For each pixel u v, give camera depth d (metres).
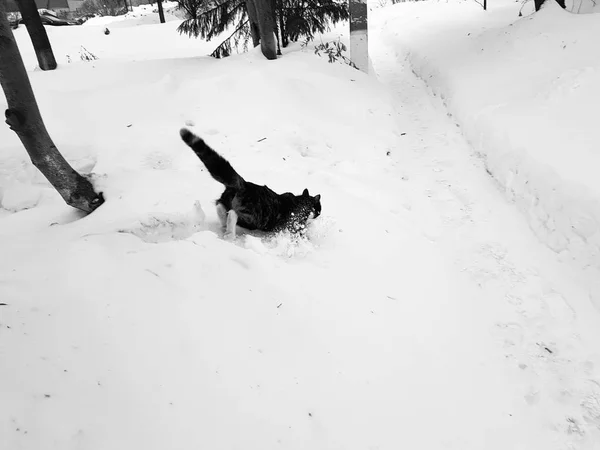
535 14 9.48
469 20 15.50
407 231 4.84
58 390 1.95
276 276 3.27
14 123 3.60
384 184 6.02
